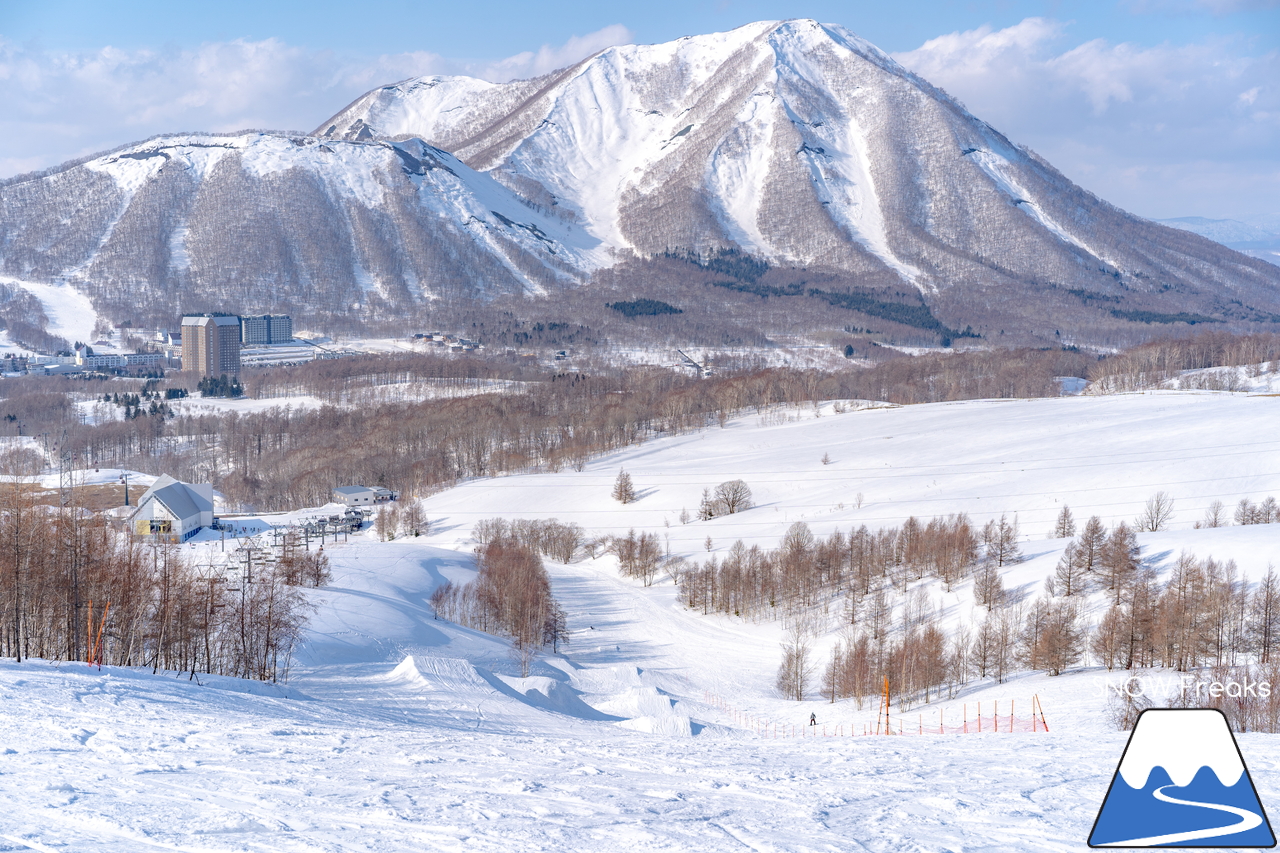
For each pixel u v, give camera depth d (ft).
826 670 337.31
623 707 273.54
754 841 59.57
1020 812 67.56
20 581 208.95
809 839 60.03
